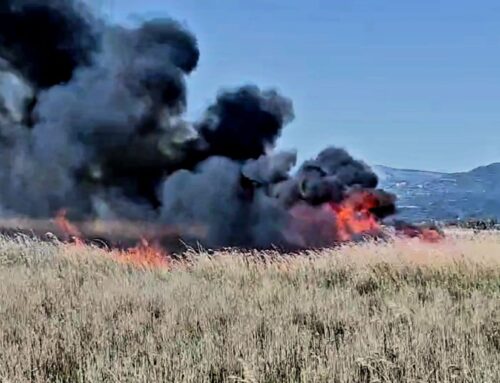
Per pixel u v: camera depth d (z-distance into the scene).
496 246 27.94
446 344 12.34
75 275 22.02
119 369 10.31
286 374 10.59
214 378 10.55
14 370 10.70
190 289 19.89
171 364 10.76
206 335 12.62
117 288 19.28
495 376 10.25
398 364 10.86
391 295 19.77
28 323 14.11
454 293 20.83
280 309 16.34
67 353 11.88
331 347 11.94
